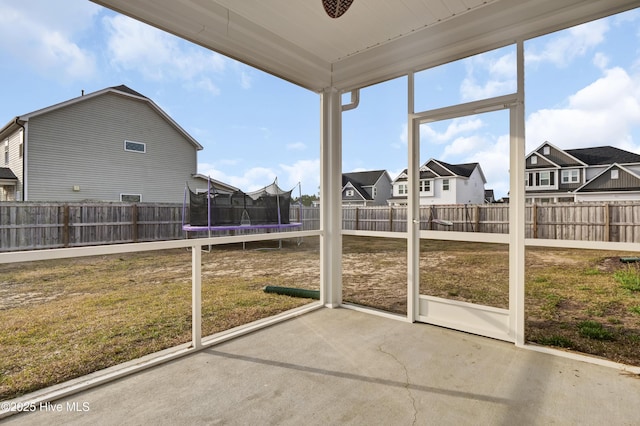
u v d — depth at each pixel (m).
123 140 5.16
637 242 2.22
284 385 1.96
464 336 2.74
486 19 2.46
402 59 2.98
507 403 1.75
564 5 2.16
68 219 3.95
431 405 1.74
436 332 2.84
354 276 4.68
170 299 3.86
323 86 3.55
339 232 3.66
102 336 2.80
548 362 2.25
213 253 6.43
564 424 1.57
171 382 2.00
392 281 4.45
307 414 1.66
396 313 3.40
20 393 1.90
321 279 3.65
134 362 2.23
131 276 4.66
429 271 3.26
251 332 2.84
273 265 5.84
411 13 2.51
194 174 6.55
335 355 2.38
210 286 4.54
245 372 2.12
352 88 3.52
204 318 3.30
